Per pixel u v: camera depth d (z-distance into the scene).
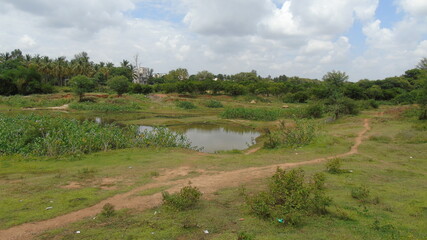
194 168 12.73
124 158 14.73
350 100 37.78
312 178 10.63
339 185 9.98
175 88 72.81
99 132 17.95
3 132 16.52
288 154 16.12
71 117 36.62
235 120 38.16
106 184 10.15
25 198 8.52
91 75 83.50
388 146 17.77
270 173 11.76
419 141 18.81
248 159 14.71
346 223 6.62
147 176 11.30
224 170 12.38
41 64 73.88
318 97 49.38
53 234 6.13
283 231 6.16
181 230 6.23
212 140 25.27
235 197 8.66
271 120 38.03
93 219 6.96
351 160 14.38
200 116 42.25
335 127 28.09
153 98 62.75
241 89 73.38
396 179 10.95
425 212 7.36
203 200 8.42
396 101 56.75
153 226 6.47
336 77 48.91
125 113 43.69
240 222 6.71
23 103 46.50
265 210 6.95
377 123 28.91
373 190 9.36
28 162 13.58
